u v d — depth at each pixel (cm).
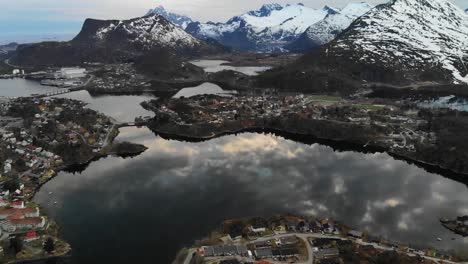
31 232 17338
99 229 18288
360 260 15312
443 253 15938
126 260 15975
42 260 16050
